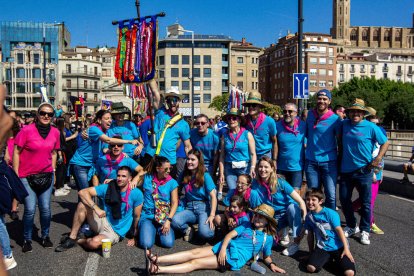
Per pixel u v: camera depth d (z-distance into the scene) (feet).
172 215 19.24
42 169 18.30
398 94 241.35
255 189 19.61
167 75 279.90
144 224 18.99
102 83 285.43
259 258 17.47
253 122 23.34
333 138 21.04
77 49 293.23
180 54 279.69
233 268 16.34
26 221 18.17
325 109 21.29
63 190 33.22
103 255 17.49
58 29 266.77
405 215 25.90
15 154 17.78
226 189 33.86
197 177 20.11
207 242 20.03
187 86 281.95
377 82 271.28
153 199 19.44
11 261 16.15
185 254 16.17
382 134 19.90
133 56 23.76
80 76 266.57
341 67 370.32
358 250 18.95
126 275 15.58
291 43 355.36
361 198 20.20
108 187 19.15
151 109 23.25
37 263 16.81
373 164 19.76
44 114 18.03
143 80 23.45
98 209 18.71
